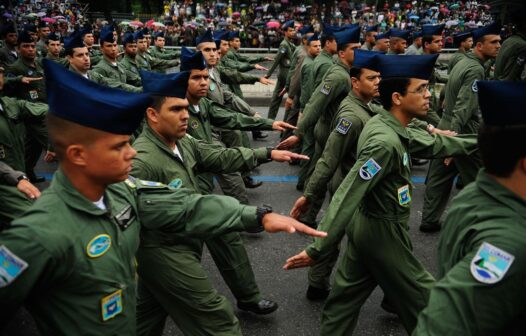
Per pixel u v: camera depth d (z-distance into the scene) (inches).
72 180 53.9
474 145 94.1
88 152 51.9
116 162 53.2
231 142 192.5
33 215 50.1
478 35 160.1
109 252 55.6
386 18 784.9
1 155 139.1
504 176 46.4
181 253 81.9
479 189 48.6
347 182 79.5
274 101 319.6
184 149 96.2
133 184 67.9
